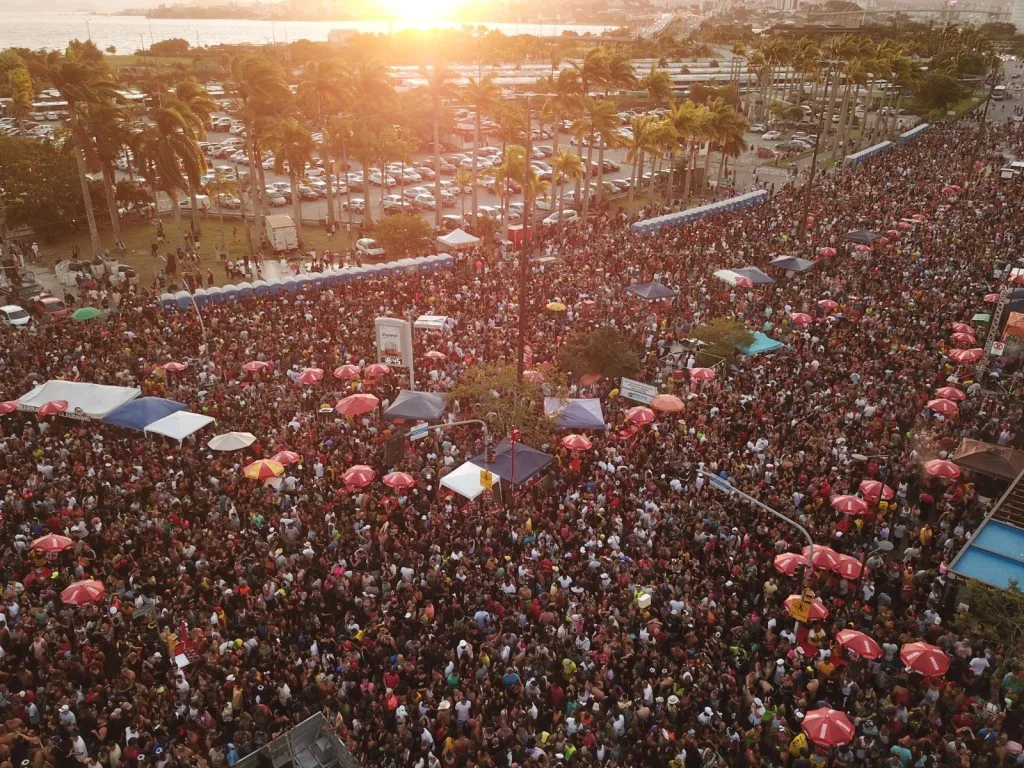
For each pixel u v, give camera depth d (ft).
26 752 55.62
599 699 58.85
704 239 189.78
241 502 85.35
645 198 272.72
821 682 62.64
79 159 183.62
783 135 379.96
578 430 103.35
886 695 62.95
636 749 55.62
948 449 95.61
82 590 66.64
